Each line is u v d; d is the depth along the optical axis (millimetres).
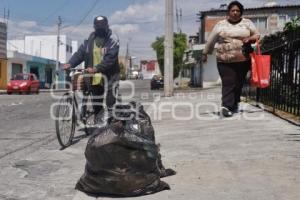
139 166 4602
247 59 9156
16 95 30078
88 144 4715
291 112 9891
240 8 8922
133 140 4594
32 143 7957
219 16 44969
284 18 41531
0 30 44000
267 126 8383
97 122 7281
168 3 21422
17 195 4793
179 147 6875
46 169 5914
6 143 7992
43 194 4805
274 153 6125
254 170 5332
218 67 9531
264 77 8961
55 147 7500
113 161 4562
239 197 4414
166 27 21422
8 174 5676
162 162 5891
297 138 7109
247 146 6660
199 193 4582
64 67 7703
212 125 8914
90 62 7660
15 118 12469
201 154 6305
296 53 9703
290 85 10047
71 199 4598
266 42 13500
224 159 5941
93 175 4668
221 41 9172
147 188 4598
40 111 14828
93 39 7629
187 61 56719
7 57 46719
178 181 5020
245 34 8961
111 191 4582
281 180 4906
